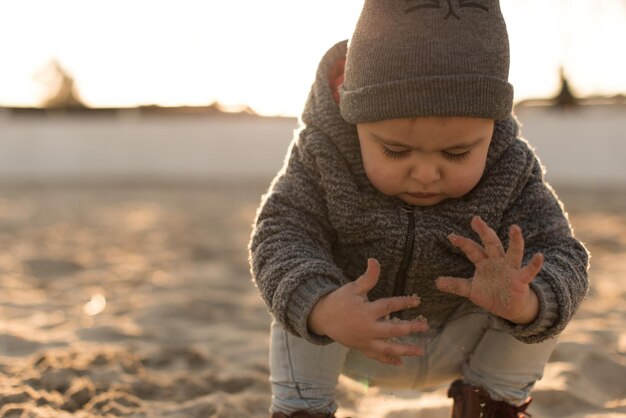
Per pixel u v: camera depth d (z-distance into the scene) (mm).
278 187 1624
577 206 8648
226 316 3572
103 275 4684
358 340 1369
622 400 2445
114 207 8992
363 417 2256
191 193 10844
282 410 1729
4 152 13883
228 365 2666
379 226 1558
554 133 12234
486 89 1435
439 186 1501
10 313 3604
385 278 1612
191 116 14578
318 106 1624
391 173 1497
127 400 2229
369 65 1469
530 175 1618
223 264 5129
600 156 12070
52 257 5215
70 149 13875
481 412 1708
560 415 2273
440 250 1574
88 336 3080
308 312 1423
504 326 1460
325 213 1589
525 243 1580
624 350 2850
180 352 2697
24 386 2270
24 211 8508
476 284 1376
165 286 4285
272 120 13703
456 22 1447
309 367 1710
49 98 15031
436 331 1739
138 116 14844
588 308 3643
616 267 4938
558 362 2660
